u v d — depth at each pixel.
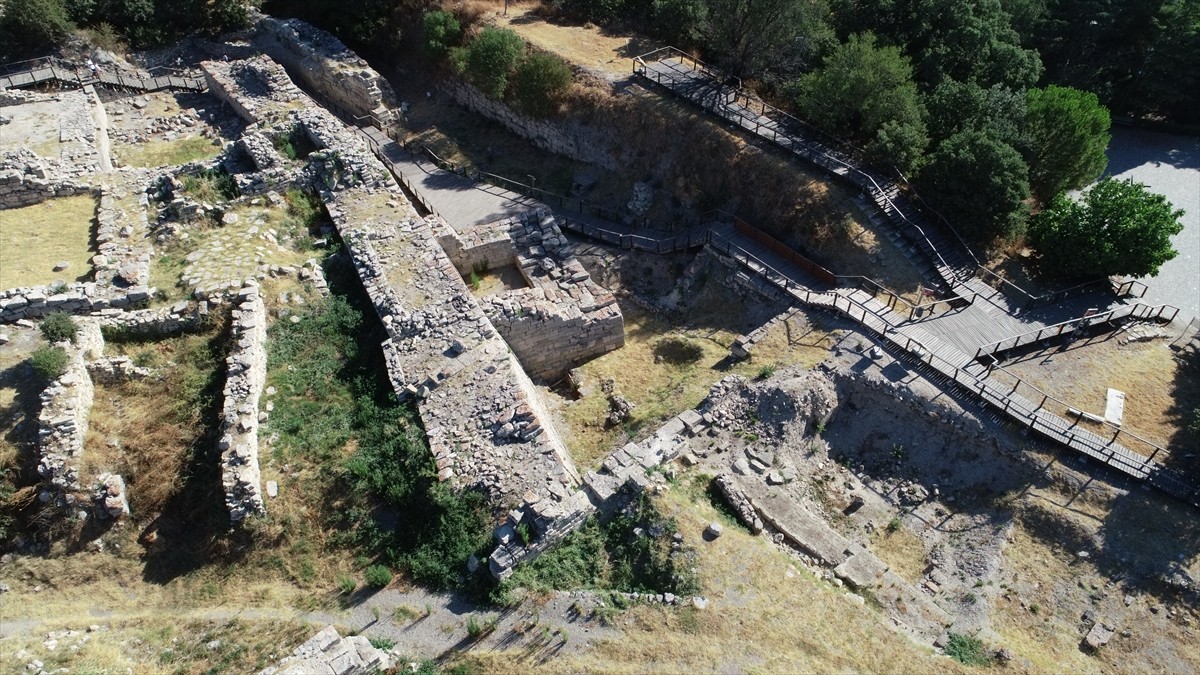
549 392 30.05
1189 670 20.22
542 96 39.50
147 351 25.52
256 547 21.08
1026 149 31.94
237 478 21.41
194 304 26.20
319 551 21.20
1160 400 26.11
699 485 23.19
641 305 33.50
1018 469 24.17
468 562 20.44
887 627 20.05
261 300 26.83
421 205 36.72
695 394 27.00
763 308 30.77
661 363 30.38
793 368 26.78
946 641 20.44
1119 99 44.66
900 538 23.75
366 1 46.31
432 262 28.94
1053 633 21.19
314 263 29.00
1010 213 30.12
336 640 18.23
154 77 42.47
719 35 39.12
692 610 19.66
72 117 36.50
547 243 32.41
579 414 28.11
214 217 31.05
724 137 35.66
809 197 32.72
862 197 32.19
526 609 19.73
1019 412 24.72
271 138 34.94
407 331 26.19
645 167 37.62
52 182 31.62
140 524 21.62
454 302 27.27
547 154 41.06
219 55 45.44
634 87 39.28
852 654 19.14
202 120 40.47
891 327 27.73
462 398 23.86
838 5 40.34
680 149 36.59
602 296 31.00
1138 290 31.48
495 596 19.83
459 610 19.81
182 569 20.92
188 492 22.08
